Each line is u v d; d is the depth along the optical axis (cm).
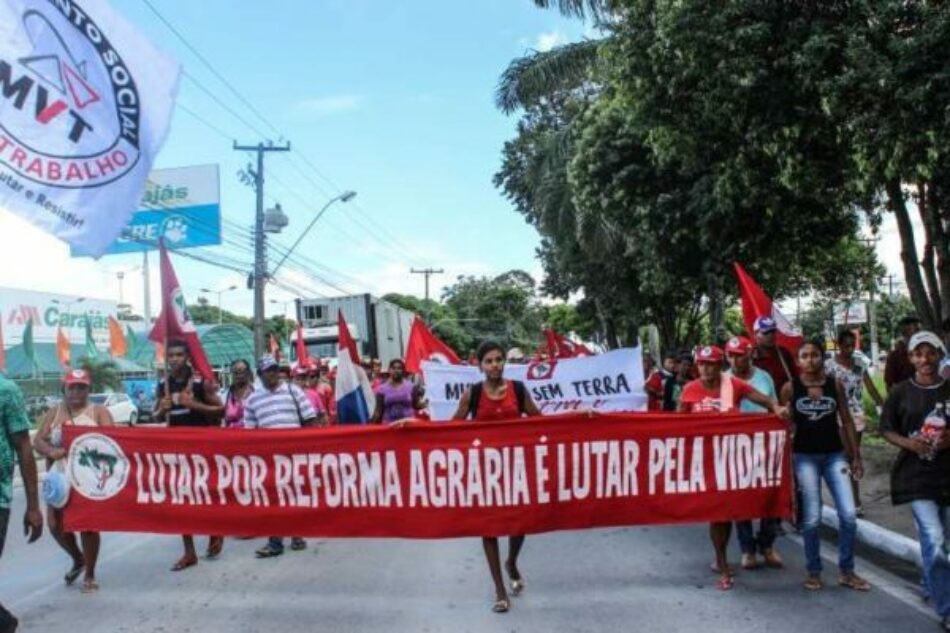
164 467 694
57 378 3756
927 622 566
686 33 1074
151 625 609
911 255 1287
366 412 1202
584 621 591
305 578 741
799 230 1647
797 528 857
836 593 639
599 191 1909
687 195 1756
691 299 3247
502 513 657
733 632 555
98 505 698
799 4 1047
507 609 621
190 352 922
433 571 756
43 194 600
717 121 1151
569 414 661
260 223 3194
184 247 3862
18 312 4191
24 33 594
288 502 680
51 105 605
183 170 3881
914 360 567
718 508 660
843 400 657
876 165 972
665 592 657
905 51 909
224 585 723
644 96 1221
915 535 788
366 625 597
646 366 1716
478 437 662
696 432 664
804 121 1076
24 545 966
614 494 663
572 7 1752
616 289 3103
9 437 502
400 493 668
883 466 1166
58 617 634
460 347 9569
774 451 662
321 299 3141
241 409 977
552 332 1733
